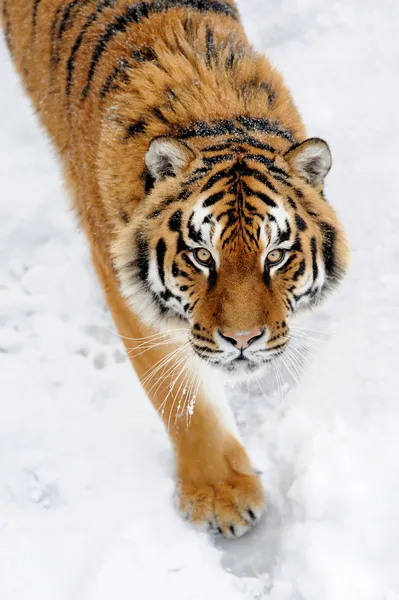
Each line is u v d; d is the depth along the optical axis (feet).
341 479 25.64
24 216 36.91
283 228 23.13
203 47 25.90
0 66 44.32
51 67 30.58
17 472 27.37
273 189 23.20
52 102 30.78
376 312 31.83
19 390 30.40
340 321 31.78
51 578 24.20
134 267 24.48
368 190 36.86
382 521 24.68
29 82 33.40
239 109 24.59
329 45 43.88
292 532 24.98
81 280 34.76
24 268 35.50
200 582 24.31
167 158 23.35
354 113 40.29
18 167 39.45
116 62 26.61
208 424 26.68
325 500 25.32
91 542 25.14
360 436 27.12
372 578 23.58
